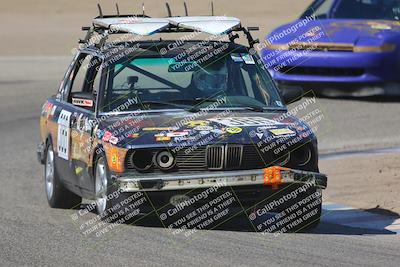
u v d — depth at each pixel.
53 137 31.42
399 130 45.94
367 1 54.31
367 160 39.38
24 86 67.00
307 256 22.72
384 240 25.34
